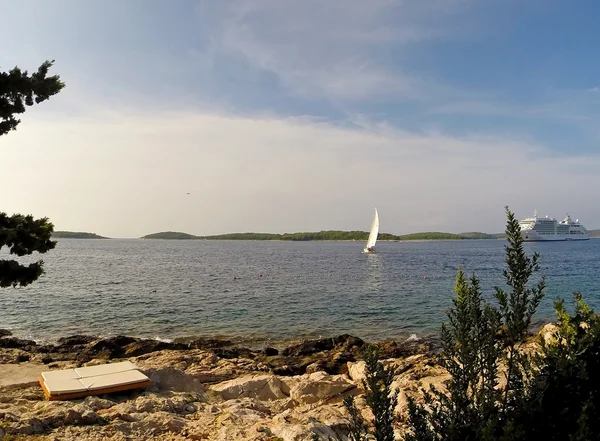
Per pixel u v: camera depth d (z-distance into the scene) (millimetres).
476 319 5625
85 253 136000
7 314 34844
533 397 4969
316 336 28953
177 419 10297
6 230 8883
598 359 5188
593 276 60812
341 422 9773
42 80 9844
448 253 141000
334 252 154750
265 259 109750
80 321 32719
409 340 27578
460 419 5043
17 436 8945
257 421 10211
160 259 107312
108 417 10359
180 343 25172
